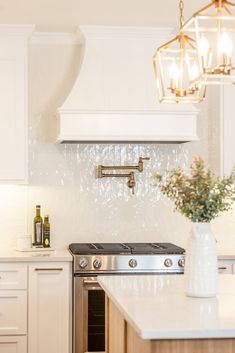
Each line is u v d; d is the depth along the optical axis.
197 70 3.02
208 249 3.24
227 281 3.82
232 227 5.91
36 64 5.67
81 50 5.64
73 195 5.73
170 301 3.14
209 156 5.87
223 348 2.65
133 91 5.29
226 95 5.59
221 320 2.71
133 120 5.23
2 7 4.80
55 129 5.69
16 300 5.01
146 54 5.36
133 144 5.80
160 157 5.84
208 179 3.26
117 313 3.54
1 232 5.62
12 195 5.64
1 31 5.27
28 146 5.64
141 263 5.07
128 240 5.79
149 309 2.94
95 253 5.05
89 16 5.05
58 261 5.03
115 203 5.78
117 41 5.35
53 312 5.04
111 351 3.79
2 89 5.30
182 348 2.63
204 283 3.22
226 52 2.52
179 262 5.09
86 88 5.26
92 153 5.75
